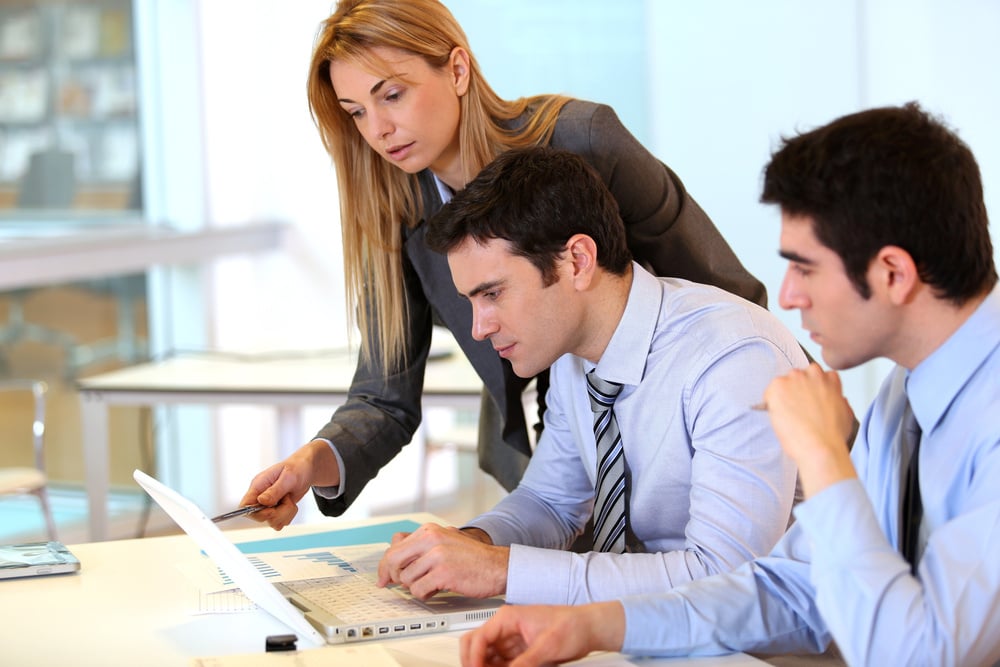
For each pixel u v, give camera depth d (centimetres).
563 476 200
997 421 128
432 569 162
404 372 228
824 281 129
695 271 226
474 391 349
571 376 192
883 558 124
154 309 517
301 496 204
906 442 143
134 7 508
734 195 488
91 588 178
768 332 175
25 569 184
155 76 517
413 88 199
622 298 177
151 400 370
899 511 142
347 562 186
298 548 196
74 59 486
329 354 421
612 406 180
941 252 125
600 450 182
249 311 559
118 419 502
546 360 176
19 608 170
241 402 364
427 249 221
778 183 130
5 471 393
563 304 172
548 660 138
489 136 209
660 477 178
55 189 481
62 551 192
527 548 163
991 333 129
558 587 159
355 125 213
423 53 199
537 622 140
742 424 166
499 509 196
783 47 473
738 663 144
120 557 195
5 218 462
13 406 464
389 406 227
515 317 171
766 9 474
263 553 192
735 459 166
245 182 550
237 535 207
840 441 129
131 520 504
